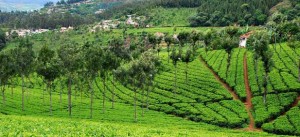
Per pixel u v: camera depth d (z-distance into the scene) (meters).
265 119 86.44
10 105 104.25
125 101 114.94
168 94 113.62
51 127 52.69
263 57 101.94
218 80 123.06
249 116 91.56
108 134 47.44
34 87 140.25
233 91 111.44
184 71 137.25
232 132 77.00
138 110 102.06
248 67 127.75
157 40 172.12
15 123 56.81
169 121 87.62
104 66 97.88
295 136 72.50
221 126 86.31
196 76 128.88
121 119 88.56
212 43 161.38
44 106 106.25
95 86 135.00
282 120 83.75
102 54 97.25
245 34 199.88
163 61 153.88
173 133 58.66
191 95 110.06
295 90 99.75
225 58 146.75
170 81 125.81
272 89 103.44
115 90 128.38
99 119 87.25
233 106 96.94
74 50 112.56
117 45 140.75
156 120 88.56
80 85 112.06
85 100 118.12
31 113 94.75
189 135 58.66
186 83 121.88
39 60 112.44
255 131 80.88
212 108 97.81
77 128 52.22
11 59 102.25
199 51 171.38
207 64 144.88
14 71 102.56
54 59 99.00
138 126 72.12
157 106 104.75
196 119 91.00
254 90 105.00
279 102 94.50
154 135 51.16
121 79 96.25
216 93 109.38
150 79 98.31
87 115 93.44
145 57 101.31
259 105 95.44
